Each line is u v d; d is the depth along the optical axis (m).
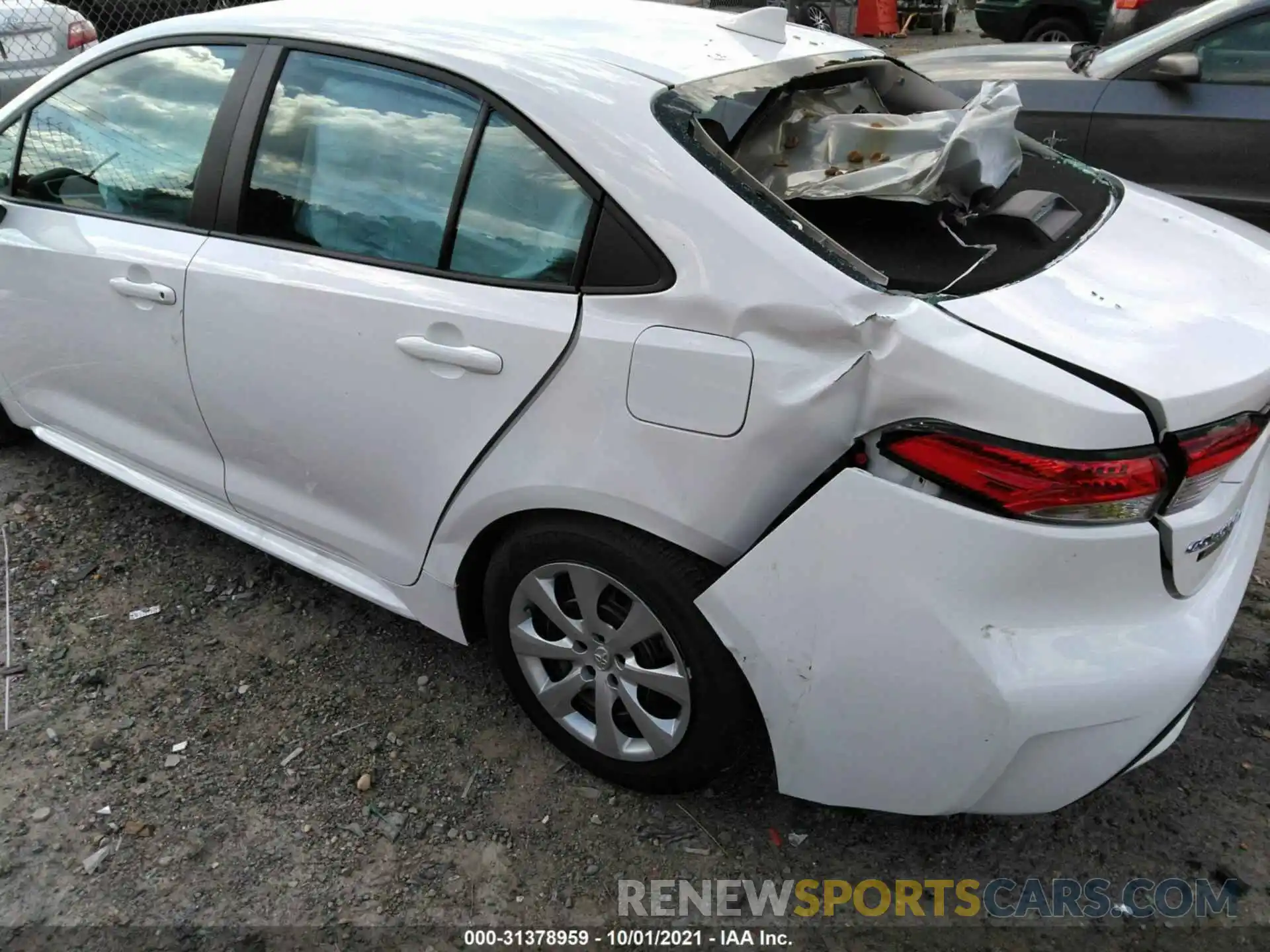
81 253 2.68
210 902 1.98
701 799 2.21
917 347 1.54
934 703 1.65
